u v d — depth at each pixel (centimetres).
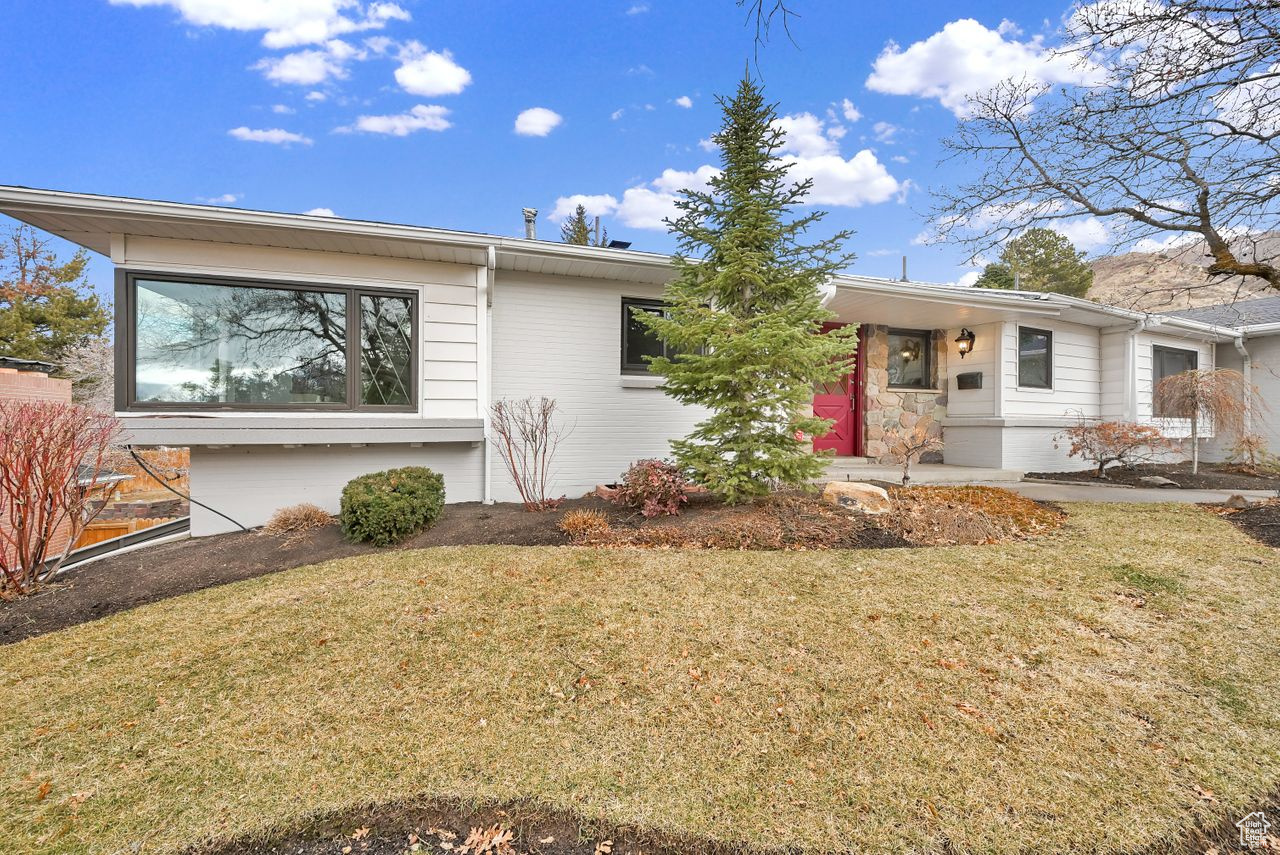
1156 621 310
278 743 215
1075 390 952
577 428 673
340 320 566
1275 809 182
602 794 189
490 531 484
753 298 509
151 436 492
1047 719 226
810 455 484
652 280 684
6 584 390
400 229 523
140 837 172
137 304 511
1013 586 354
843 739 215
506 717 231
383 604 334
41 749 212
